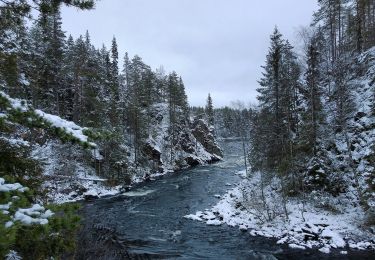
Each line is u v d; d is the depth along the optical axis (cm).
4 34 859
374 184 2250
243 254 1912
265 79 3950
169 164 6006
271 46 3700
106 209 2912
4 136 675
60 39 3981
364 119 3075
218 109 12531
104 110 4412
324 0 4581
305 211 2575
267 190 3222
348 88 3172
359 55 3891
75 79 4006
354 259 1811
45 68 3356
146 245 2028
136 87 6519
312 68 3206
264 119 3769
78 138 452
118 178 4050
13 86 812
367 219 2242
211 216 2662
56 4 621
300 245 2023
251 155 3903
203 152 7450
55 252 417
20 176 655
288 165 2986
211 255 1889
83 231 1672
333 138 3195
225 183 4244
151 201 3278
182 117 7319
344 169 2911
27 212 354
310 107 3194
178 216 2722
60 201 2894
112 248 1820
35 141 782
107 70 6138
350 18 4434
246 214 2667
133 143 5434
